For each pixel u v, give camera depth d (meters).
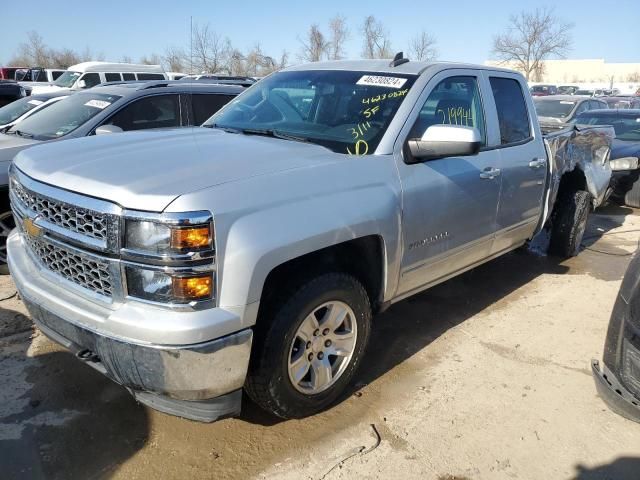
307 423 3.12
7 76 31.03
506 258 6.29
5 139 5.64
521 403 3.39
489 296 5.10
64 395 3.27
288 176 2.73
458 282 5.42
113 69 21.47
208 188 2.44
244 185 2.54
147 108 6.27
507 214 4.35
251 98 4.18
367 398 3.38
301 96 3.89
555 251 6.27
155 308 2.37
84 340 2.51
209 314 2.39
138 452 2.84
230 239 2.42
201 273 2.35
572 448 3.01
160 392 2.44
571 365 3.88
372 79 3.73
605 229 7.90
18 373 3.47
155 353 2.34
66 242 2.62
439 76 3.73
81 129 5.75
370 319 3.27
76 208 2.52
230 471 2.74
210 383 2.47
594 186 6.15
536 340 4.24
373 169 3.12
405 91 3.54
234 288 2.43
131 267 2.38
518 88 4.70
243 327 2.49
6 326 4.07
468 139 3.10
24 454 2.78
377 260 3.24
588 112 11.25
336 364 3.17
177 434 2.98
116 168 2.66
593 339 4.30
